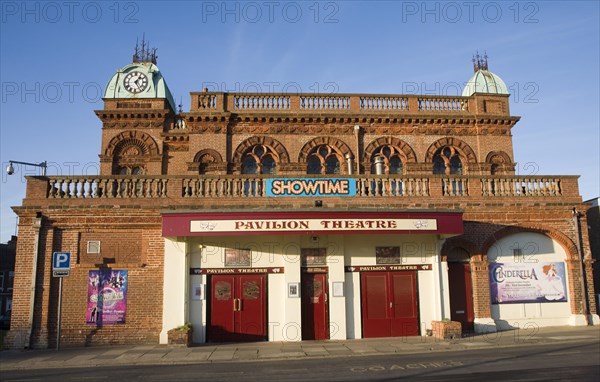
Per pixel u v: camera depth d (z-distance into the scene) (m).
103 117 25.55
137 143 25.50
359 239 18.27
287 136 23.45
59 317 16.25
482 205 19.12
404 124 24.12
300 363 12.78
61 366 13.24
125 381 10.51
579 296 19.20
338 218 16.61
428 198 18.89
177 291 17.16
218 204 18.14
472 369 10.93
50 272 17.55
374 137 23.94
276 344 16.47
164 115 25.59
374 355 14.08
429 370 11.02
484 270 18.81
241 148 23.19
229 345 16.44
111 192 18.25
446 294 18.22
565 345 14.69
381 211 16.81
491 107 24.91
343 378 10.30
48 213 17.88
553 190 19.84
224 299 17.56
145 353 14.83
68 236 17.88
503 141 24.61
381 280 18.14
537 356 12.66
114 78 26.52
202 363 13.26
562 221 19.56
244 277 17.72
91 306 17.44
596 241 28.02
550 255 19.48
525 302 19.05
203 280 17.56
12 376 11.68
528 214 19.39
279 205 18.25
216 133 23.14
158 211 17.97
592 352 13.15
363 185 18.73
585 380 9.30
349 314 17.78
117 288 17.59
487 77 26.36
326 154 23.73
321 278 17.84
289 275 17.59
